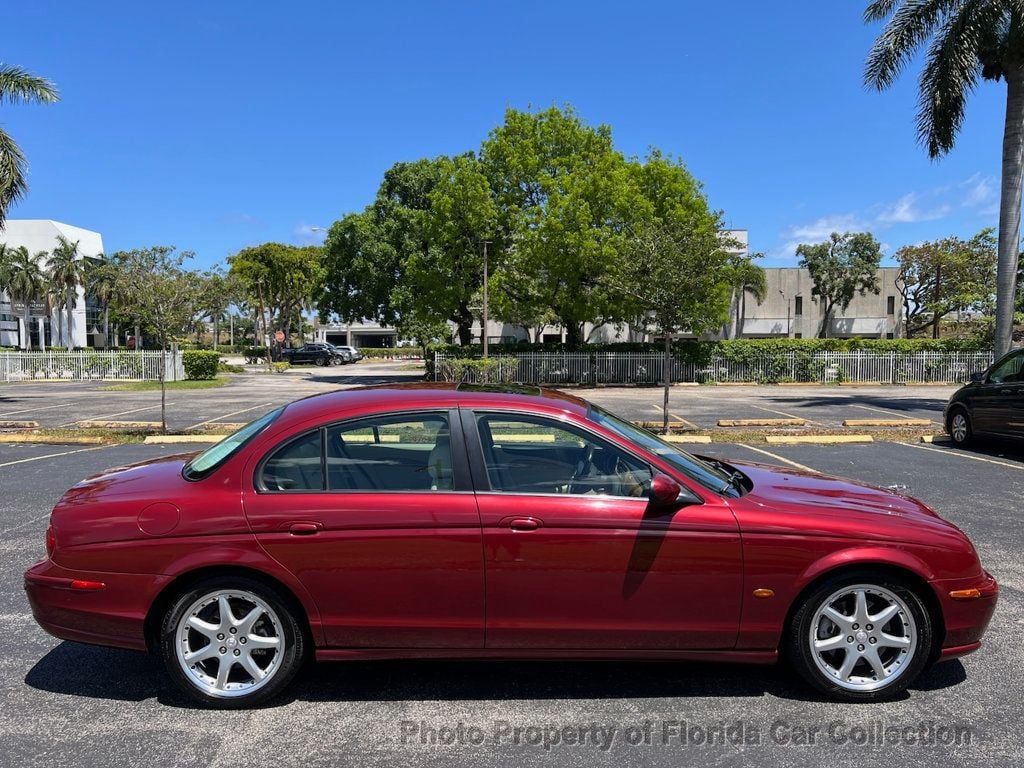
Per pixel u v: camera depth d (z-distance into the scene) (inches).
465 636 135.7
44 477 350.0
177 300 988.6
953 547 139.5
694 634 136.7
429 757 121.3
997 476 358.6
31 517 272.5
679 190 1126.4
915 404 785.6
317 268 1739.7
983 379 446.6
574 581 134.1
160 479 149.0
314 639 136.1
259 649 137.3
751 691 145.3
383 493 136.3
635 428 169.2
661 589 134.7
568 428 141.9
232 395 914.7
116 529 135.8
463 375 1117.1
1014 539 247.8
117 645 135.7
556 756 121.6
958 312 1672.0
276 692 137.9
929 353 1229.7
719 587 135.2
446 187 1229.1
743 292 1840.6
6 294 2394.2
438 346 1243.8
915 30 685.9
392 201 1465.3
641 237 577.9
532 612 134.8
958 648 140.5
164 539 134.0
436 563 133.5
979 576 141.2
